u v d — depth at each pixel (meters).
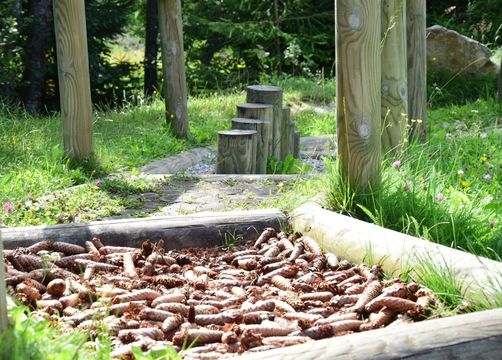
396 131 7.41
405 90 7.42
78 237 5.49
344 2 5.80
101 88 19.44
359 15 5.79
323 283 4.75
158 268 5.22
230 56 23.03
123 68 19.92
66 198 7.07
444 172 7.61
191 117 13.87
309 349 3.13
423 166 7.03
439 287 4.46
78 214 6.69
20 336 3.19
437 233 5.43
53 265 5.00
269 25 21.11
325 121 14.28
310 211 5.76
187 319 4.29
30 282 4.67
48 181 7.93
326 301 4.62
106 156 9.35
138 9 23.94
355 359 3.09
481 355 3.25
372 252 5.03
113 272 5.12
